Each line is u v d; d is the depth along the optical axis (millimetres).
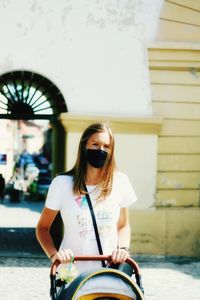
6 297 6074
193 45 8734
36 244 9953
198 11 8844
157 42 8656
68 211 2861
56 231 8680
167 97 8812
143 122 8594
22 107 8750
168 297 6262
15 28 8477
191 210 8836
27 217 15055
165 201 8812
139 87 8711
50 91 8914
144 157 8727
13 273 7430
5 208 17703
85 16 8578
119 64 8664
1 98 9125
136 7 8703
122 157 8664
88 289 2500
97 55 8609
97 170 2922
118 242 2969
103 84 8617
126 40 8680
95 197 2871
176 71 8812
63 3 8539
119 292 2521
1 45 8461
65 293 2527
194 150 8898
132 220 8688
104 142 2896
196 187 8914
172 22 8805
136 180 8719
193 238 8820
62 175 2959
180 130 8859
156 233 8727
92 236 2832
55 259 2725
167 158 8828
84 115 8398
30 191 20500
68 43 8555
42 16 8508
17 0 8484
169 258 8742
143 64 8719
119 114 8594
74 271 2777
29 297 6094
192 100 8875
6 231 11836
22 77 8695
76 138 8484
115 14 8641
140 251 8711
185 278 7324
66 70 8555
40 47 8508
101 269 2541
